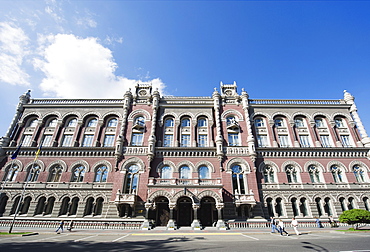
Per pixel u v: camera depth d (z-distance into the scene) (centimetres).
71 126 3669
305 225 2769
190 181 2925
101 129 3606
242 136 3469
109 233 2295
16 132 3562
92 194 3048
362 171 3272
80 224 2723
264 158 3309
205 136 3544
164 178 3102
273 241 1681
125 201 2808
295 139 3503
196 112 3722
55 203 2997
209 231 2414
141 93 3938
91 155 3319
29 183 3112
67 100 3888
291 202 3045
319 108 3784
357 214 2259
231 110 3712
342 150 3341
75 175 3231
